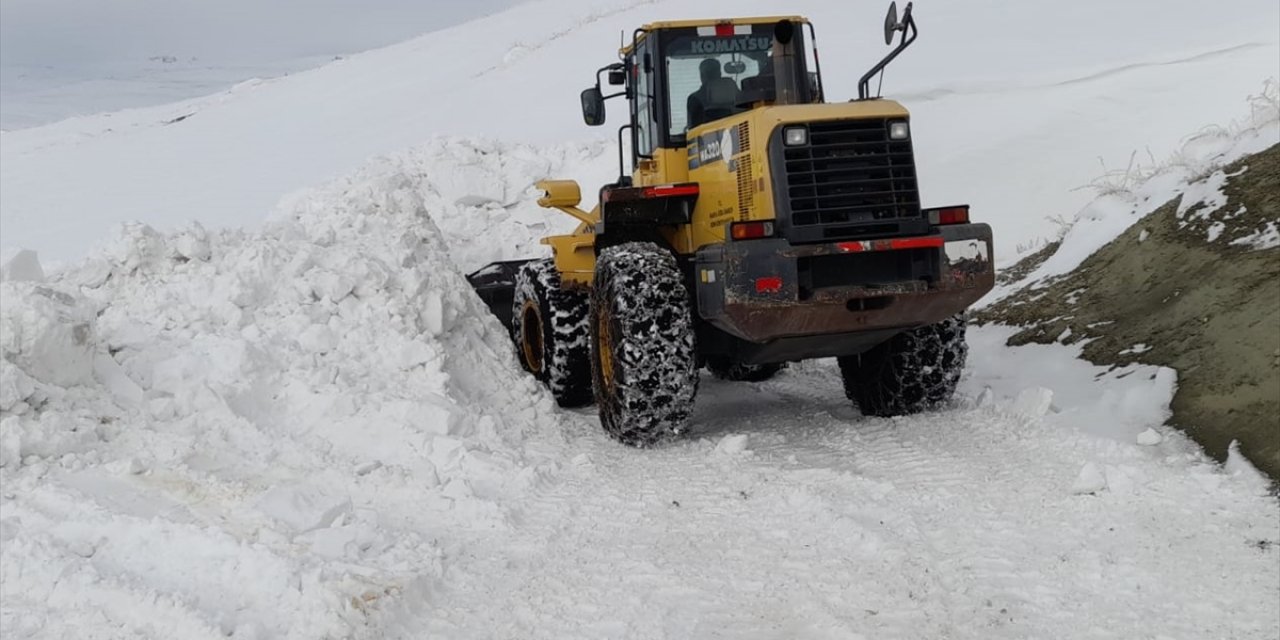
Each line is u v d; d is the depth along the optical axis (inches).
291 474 203.2
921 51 753.0
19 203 916.0
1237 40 591.2
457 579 162.6
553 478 220.1
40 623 139.7
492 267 388.2
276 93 1704.0
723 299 223.8
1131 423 215.9
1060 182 465.4
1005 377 277.3
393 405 232.2
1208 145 345.4
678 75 269.4
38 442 187.8
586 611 149.9
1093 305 290.7
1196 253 270.5
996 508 181.0
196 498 181.2
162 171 1048.2
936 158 514.3
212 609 143.4
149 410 212.7
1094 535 164.7
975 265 231.6
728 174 246.5
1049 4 839.1
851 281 230.7
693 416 293.3
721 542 175.9
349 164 914.7
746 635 140.3
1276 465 176.6
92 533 164.1
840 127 231.5
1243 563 148.8
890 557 162.2
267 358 236.1
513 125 876.6
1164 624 134.7
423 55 1768.0
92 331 217.8
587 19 1494.8
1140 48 633.6
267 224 307.9
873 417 267.9
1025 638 134.6
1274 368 201.0
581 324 299.9
